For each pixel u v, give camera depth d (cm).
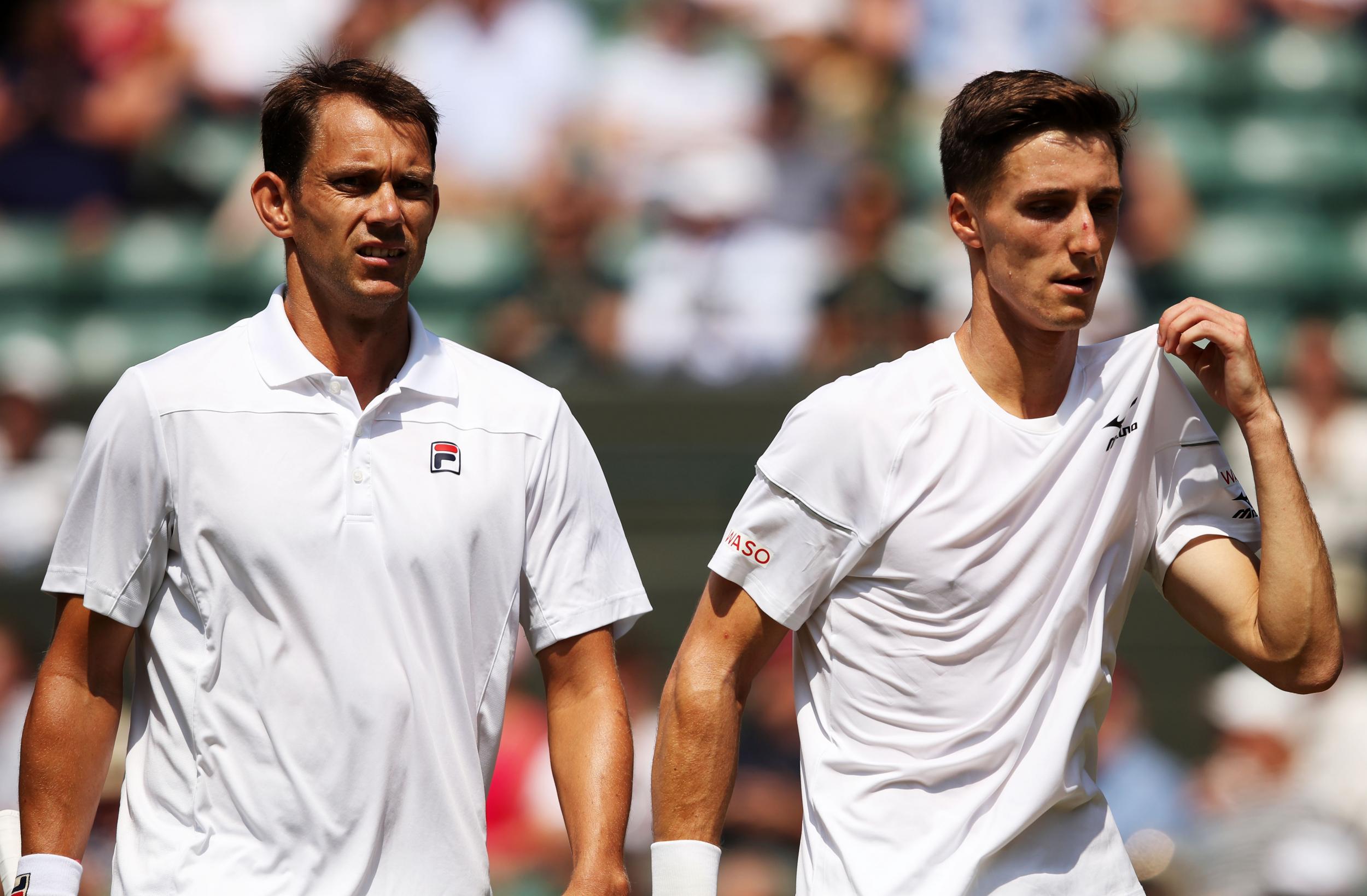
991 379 1182
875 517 1168
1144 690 2683
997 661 1160
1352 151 3616
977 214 1167
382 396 1158
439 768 1134
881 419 1174
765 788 2370
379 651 1121
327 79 1161
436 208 1191
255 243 3509
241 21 3619
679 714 1208
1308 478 2995
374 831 1112
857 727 1184
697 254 3138
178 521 1132
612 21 3512
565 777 1195
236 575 1122
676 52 3444
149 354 3456
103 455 1142
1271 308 3450
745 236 3156
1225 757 2605
